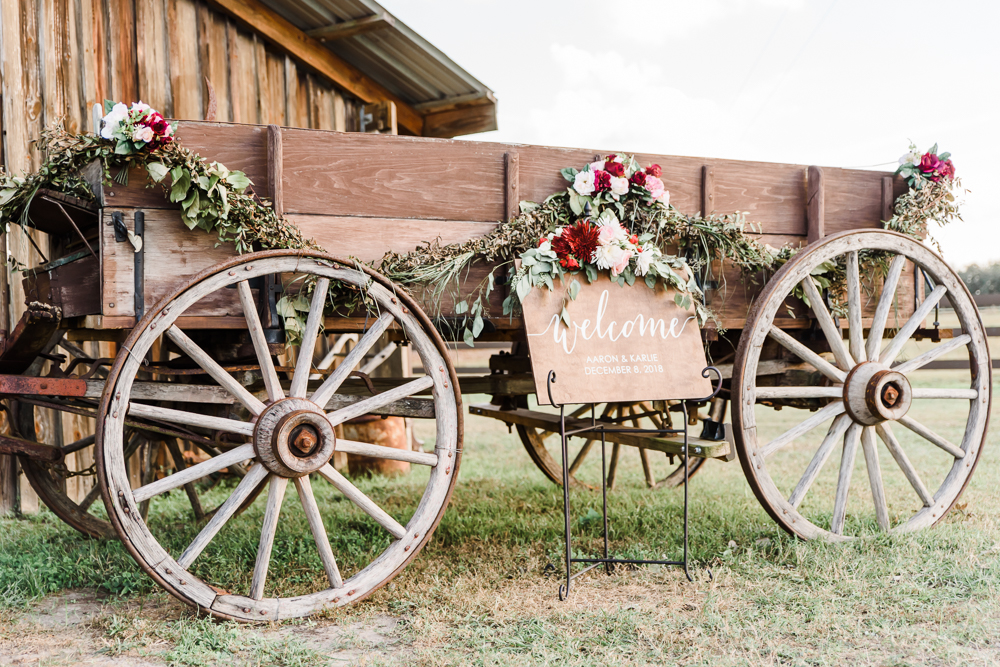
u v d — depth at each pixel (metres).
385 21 6.06
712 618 2.69
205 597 2.71
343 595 2.91
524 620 2.77
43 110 4.79
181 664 2.43
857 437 3.70
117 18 5.14
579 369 3.14
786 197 3.85
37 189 2.87
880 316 3.71
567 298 3.19
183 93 5.50
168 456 5.35
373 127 6.98
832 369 3.64
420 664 2.40
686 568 3.19
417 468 6.59
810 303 3.65
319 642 2.62
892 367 3.96
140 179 2.80
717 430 3.43
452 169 3.28
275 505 2.83
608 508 4.57
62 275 3.15
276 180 2.96
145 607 2.98
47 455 3.35
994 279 23.89
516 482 5.60
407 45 6.54
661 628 2.65
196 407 3.34
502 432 8.89
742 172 3.76
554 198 3.43
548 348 3.11
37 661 2.48
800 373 4.07
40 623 2.81
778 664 2.37
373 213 3.15
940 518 3.85
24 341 3.07
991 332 9.37
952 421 8.23
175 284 2.85
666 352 3.31
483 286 3.32
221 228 2.84
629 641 2.56
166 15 5.42
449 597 2.99
